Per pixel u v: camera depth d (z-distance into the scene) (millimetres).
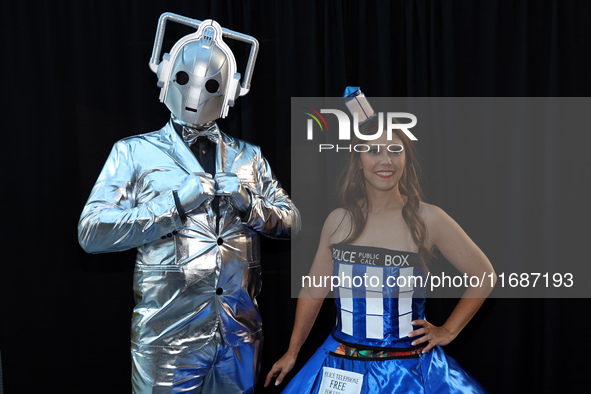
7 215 1982
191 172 1551
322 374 1562
